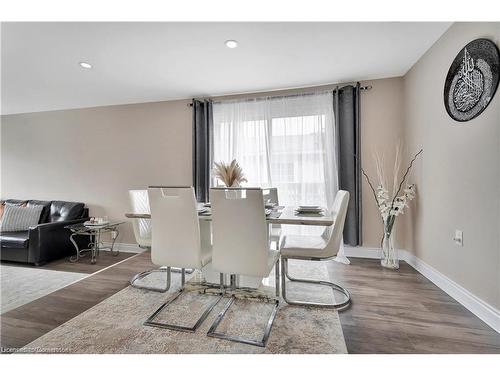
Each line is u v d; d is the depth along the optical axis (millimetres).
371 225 3135
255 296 2113
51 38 2104
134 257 3436
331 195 3170
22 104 3869
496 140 1619
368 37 2170
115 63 2570
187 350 1497
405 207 3006
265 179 3383
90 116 4023
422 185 2572
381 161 3066
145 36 2094
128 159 3895
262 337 1602
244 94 3490
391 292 2213
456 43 1984
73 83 3076
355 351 1478
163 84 3143
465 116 1888
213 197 1742
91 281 2564
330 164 3180
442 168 2205
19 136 4344
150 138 3814
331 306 1955
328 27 2016
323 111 3205
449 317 1809
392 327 1703
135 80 3010
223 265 1794
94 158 4023
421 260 2643
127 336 1624
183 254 1940
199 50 2330
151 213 1974
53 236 3260
